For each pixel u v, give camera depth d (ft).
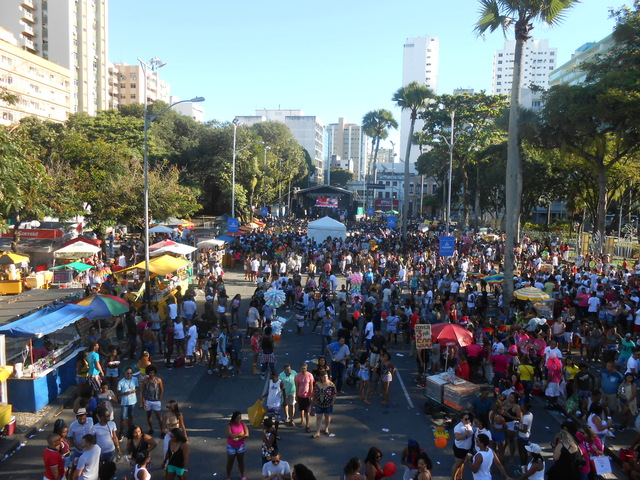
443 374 42.16
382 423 39.68
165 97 436.35
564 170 157.17
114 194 108.06
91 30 326.03
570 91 98.12
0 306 46.55
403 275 93.40
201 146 258.57
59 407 40.73
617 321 61.72
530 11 71.97
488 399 33.40
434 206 317.01
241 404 42.55
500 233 184.24
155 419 39.29
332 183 484.74
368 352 45.29
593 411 31.83
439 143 188.24
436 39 571.69
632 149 112.78
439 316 59.16
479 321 57.82
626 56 105.09
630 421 40.06
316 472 31.81
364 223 246.06
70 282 77.87
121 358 53.21
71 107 289.12
